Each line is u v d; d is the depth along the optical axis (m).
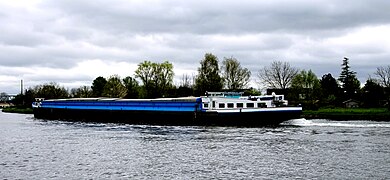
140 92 150.00
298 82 146.00
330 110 118.75
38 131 72.00
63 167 38.06
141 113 92.06
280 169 36.12
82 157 43.19
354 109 124.06
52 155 44.56
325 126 74.00
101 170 36.59
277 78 155.88
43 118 119.62
